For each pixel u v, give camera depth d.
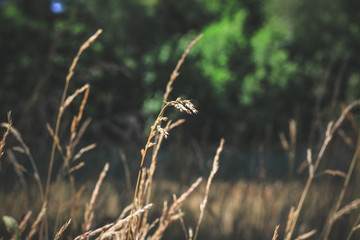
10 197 1.33
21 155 1.72
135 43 16.16
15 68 6.54
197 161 2.12
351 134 1.59
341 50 14.11
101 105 6.35
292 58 15.90
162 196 1.74
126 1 15.55
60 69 4.30
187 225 1.90
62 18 8.86
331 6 15.94
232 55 13.55
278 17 17.06
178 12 19.77
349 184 1.81
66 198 1.32
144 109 11.87
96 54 5.55
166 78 12.82
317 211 1.74
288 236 0.89
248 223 1.99
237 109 12.66
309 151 1.06
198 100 12.85
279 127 12.48
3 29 7.62
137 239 0.59
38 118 1.77
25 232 1.11
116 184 1.84
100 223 1.15
